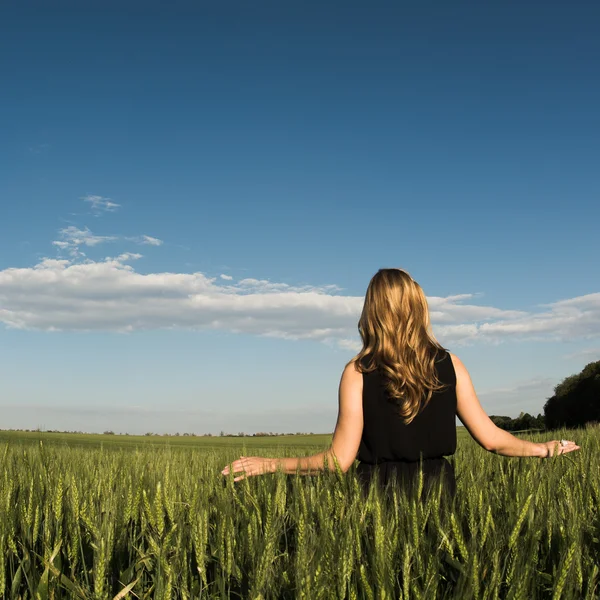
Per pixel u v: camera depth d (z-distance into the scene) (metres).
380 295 2.82
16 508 2.40
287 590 1.77
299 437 35.66
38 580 1.92
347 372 2.88
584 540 2.14
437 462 2.83
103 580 1.73
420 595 1.65
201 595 1.80
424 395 2.77
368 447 2.84
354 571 1.78
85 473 3.41
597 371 45.19
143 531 2.21
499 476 2.93
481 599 1.68
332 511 2.21
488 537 1.95
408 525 2.02
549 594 1.82
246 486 2.46
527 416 35.50
